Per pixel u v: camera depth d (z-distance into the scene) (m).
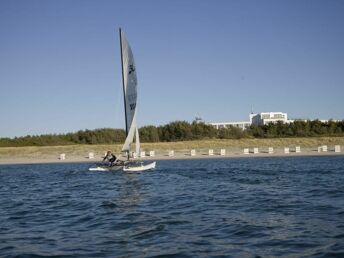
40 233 15.45
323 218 16.91
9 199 26.81
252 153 81.56
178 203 22.58
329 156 70.88
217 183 33.31
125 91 49.72
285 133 117.56
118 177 40.94
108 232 15.28
